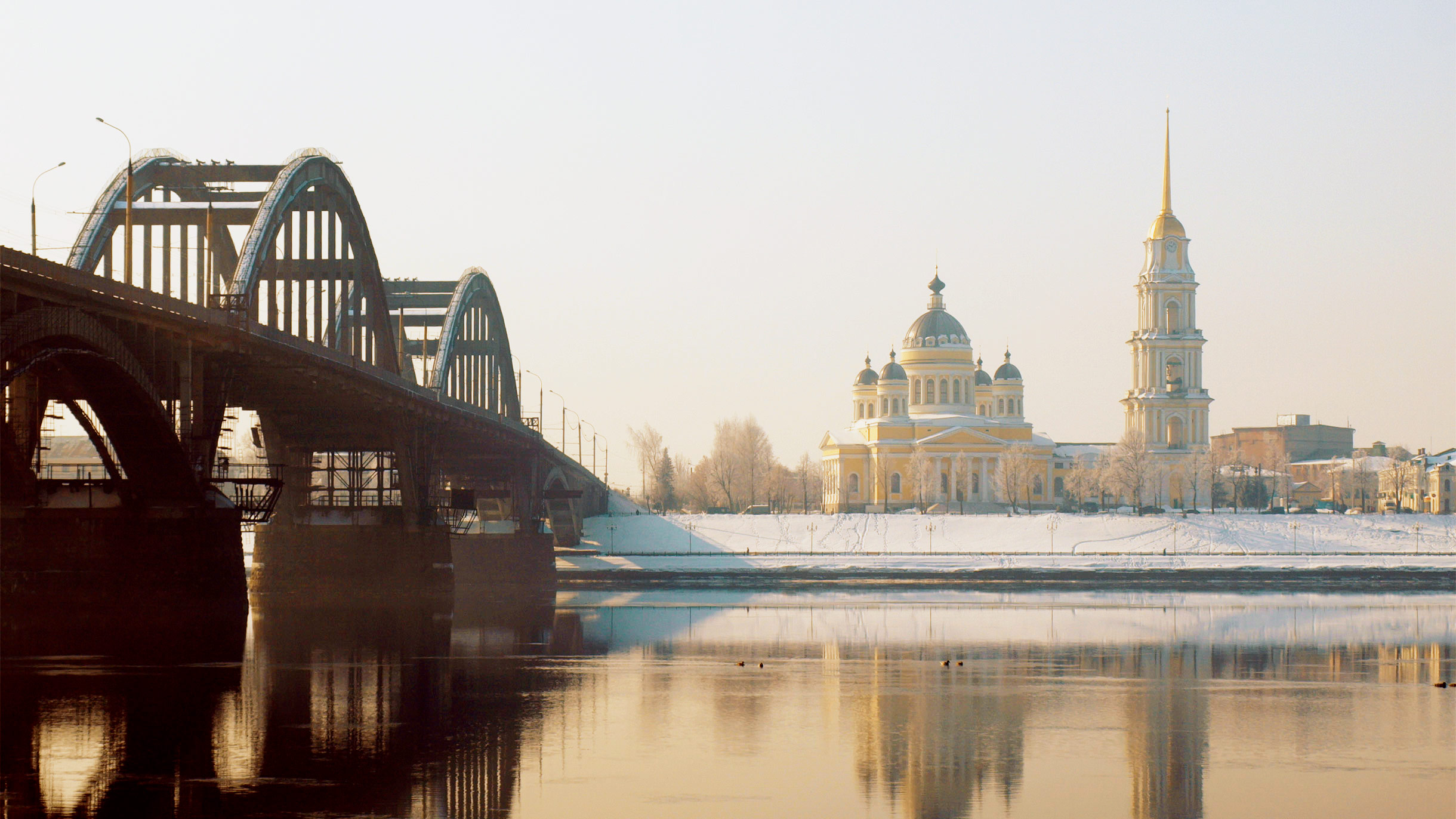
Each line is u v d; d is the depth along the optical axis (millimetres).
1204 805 43188
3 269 58906
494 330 158625
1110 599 145500
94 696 59594
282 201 92312
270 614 102375
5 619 77625
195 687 62406
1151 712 60094
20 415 77000
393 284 144625
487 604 130875
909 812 42188
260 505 85250
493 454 157875
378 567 112812
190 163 98125
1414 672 74688
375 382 101438
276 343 84250
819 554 190750
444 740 51906
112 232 89938
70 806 41312
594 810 41844
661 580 169000
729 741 52625
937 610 126125
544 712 58594
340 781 44844
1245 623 109062
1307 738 54062
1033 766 48656
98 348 66562
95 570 77750
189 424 76875
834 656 81875
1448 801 43750
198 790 43438
